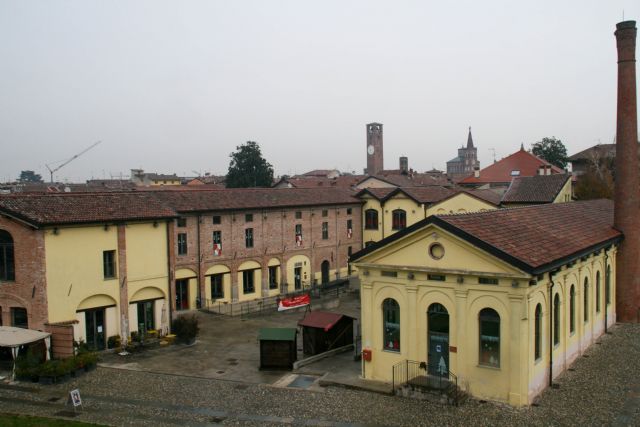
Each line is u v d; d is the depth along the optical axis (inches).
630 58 1396.4
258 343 1352.1
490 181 3225.9
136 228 1354.6
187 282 1803.6
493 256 863.1
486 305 883.4
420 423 808.3
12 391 999.0
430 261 935.7
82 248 1245.1
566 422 798.5
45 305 1171.9
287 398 935.7
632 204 1398.9
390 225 2417.6
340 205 2377.0
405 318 967.0
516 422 799.7
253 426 819.4
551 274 944.3
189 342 1341.0
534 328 895.1
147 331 1374.3
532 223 1109.1
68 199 1301.7
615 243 1369.3
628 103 1400.1
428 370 952.3
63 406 917.8
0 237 1214.9
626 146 1402.6
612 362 1083.9
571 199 2190.0
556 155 3988.7
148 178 4608.8
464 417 823.7
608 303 1363.2
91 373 1104.8
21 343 1067.9
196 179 4778.5
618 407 852.6
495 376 879.1
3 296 1219.2
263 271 2037.4
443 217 922.1
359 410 868.0
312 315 1263.5
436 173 4896.7
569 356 1063.6
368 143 5895.7
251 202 2005.4
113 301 1309.1
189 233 1800.0
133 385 1025.5
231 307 1823.3
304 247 2210.9
